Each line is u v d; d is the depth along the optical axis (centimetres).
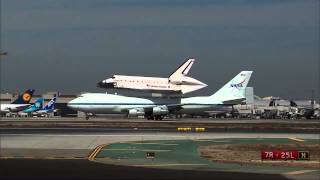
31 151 8725
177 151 9081
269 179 5534
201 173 6012
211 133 14412
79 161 7281
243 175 5875
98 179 5334
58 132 14112
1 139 11312
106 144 10319
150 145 10206
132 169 6316
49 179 5288
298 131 16112
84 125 18475
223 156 8338
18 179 5259
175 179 5425
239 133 14575
